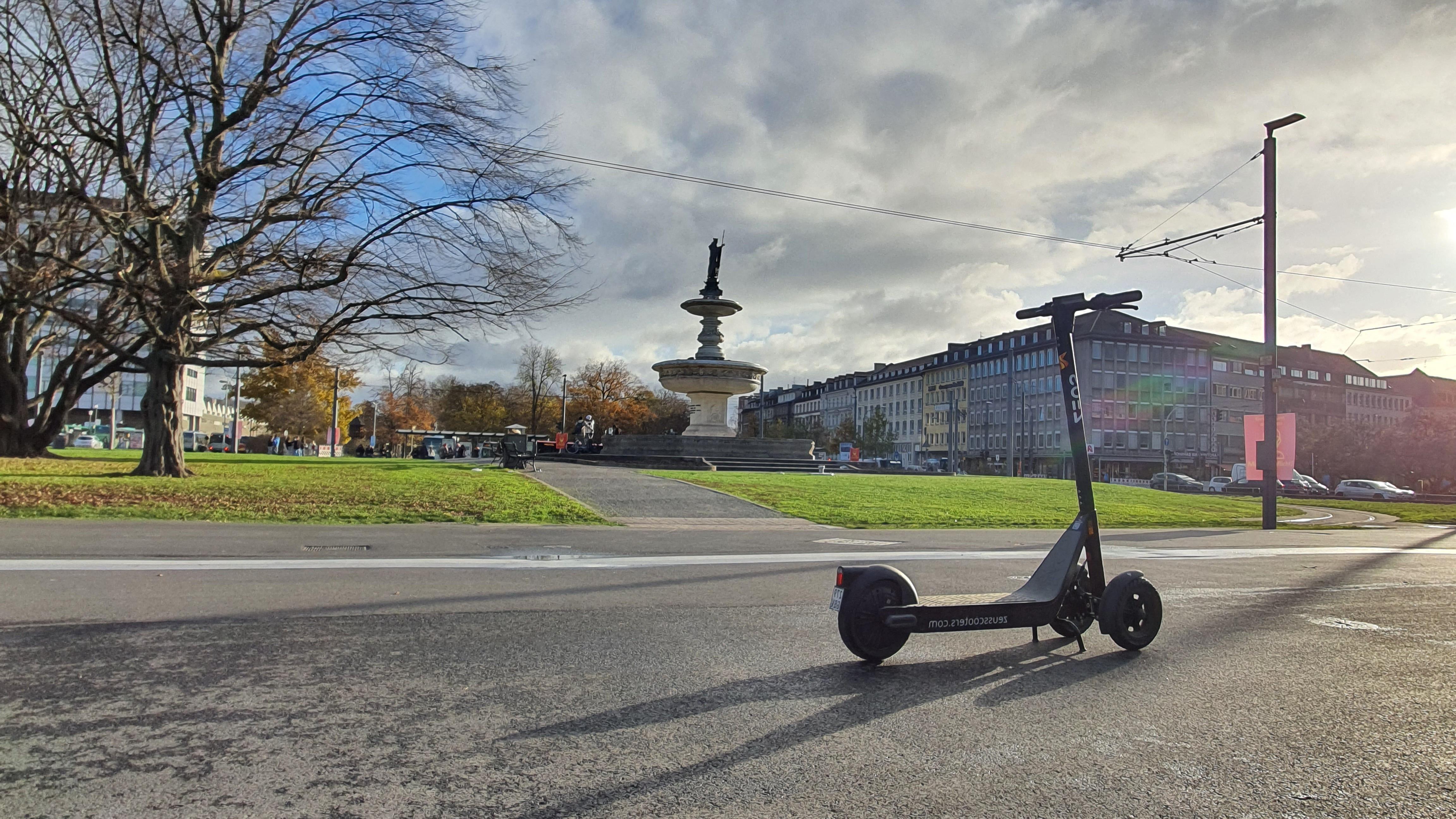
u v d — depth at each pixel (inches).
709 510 760.3
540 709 182.5
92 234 858.8
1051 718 185.2
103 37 754.2
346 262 833.5
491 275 868.6
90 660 210.8
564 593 323.9
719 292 1615.4
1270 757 164.7
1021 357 3905.0
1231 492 2305.6
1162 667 233.9
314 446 2908.5
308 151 828.6
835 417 5905.5
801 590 346.9
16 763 145.4
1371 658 252.4
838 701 194.1
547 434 3649.1
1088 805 138.9
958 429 4370.1
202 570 354.0
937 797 140.9
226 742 157.8
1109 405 3585.1
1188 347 3769.7
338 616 269.3
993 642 261.4
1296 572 466.9
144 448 848.9
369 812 129.5
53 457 1235.9
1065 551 251.4
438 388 4377.5
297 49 824.9
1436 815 138.8
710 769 150.6
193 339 932.0
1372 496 2116.1
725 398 1636.3
